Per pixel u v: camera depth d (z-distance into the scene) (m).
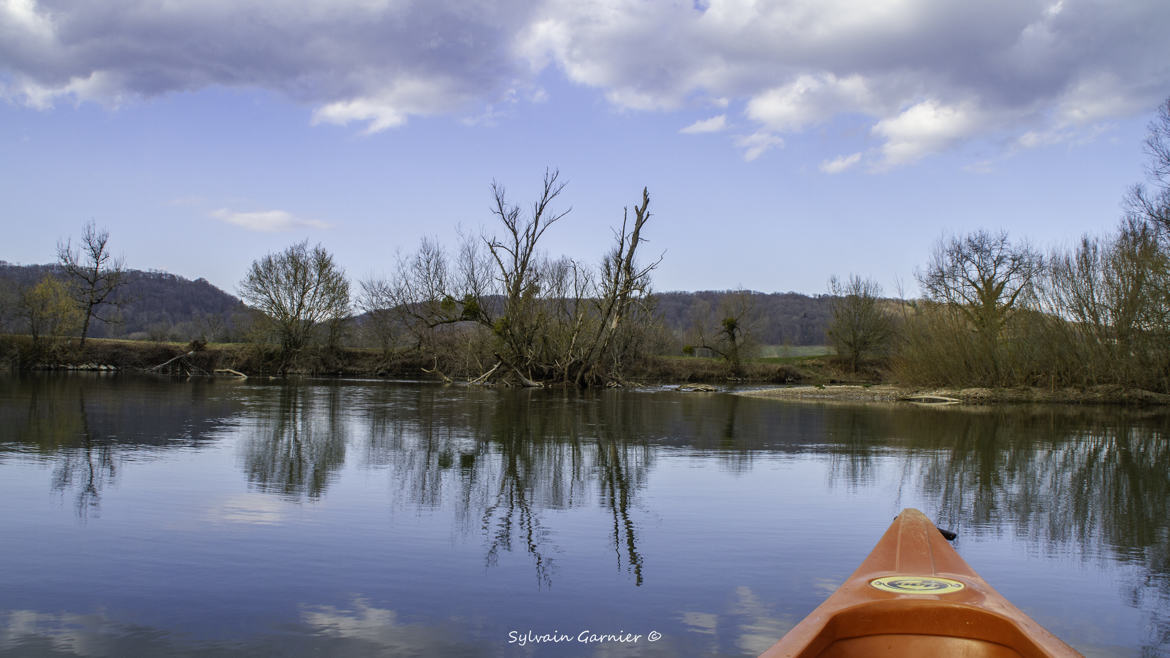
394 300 46.75
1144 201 33.75
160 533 7.84
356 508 9.12
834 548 7.62
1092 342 35.25
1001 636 3.85
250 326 54.12
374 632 5.34
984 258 46.91
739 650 5.07
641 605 5.92
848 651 3.99
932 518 9.17
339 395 30.69
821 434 18.50
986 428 21.09
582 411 24.56
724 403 30.75
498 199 40.47
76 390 29.84
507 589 6.27
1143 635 5.53
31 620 5.49
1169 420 25.47
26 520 8.26
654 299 49.88
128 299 56.12
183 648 5.04
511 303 41.06
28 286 51.47
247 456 13.02
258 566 6.80
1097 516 9.42
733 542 7.80
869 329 63.84
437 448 14.45
